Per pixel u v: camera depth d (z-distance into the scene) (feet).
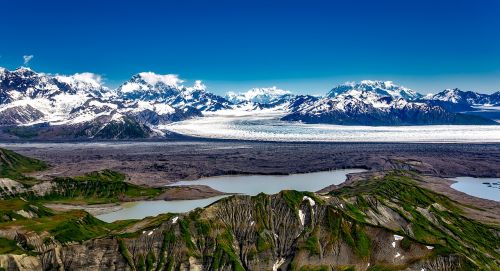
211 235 618.03
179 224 622.13
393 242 581.94
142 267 579.48
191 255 591.37
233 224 643.86
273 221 647.56
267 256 606.14
